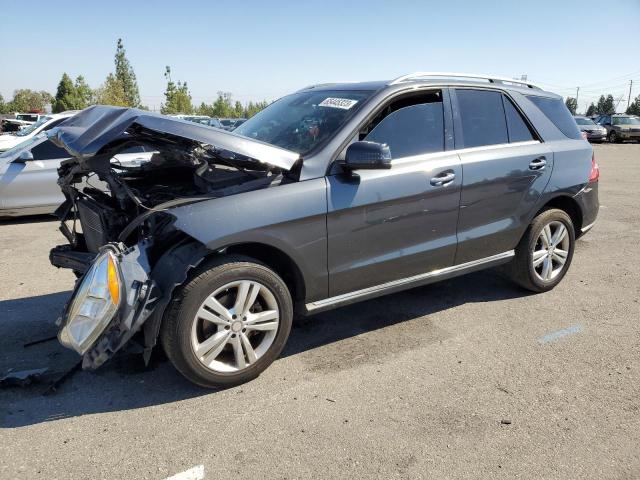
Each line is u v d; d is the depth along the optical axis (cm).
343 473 248
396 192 352
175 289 294
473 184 391
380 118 361
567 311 438
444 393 316
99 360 277
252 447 267
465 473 247
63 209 410
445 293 480
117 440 272
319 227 328
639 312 437
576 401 307
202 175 325
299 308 346
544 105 460
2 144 967
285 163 318
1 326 413
